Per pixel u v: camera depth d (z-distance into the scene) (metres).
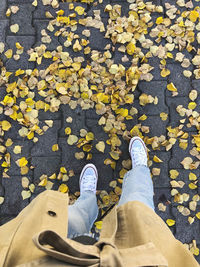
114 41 1.31
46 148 1.30
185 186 1.28
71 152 1.30
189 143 1.29
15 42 1.33
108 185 1.28
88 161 1.29
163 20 1.31
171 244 0.75
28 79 1.31
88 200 1.11
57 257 0.52
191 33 1.30
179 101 1.30
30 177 1.30
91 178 1.24
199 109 1.29
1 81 1.32
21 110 1.30
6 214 1.29
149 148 1.30
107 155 1.29
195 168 1.28
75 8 1.33
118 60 1.31
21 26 1.34
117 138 1.29
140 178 1.15
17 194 1.29
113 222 0.69
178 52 1.31
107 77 1.30
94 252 0.53
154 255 0.56
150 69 1.30
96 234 1.22
